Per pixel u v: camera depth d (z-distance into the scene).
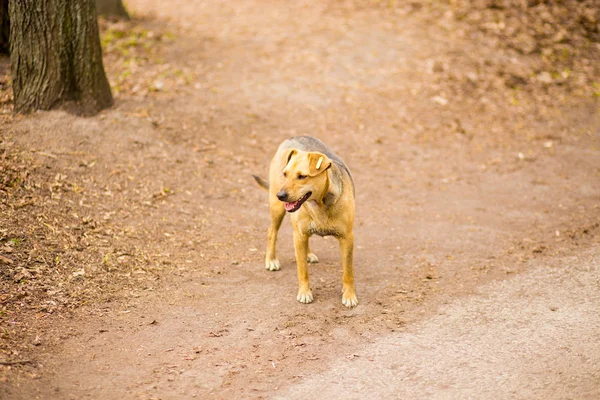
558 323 5.14
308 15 14.38
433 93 11.47
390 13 14.43
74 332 4.82
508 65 12.59
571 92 12.04
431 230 7.52
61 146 7.58
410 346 4.85
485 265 6.47
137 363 4.54
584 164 9.67
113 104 9.05
